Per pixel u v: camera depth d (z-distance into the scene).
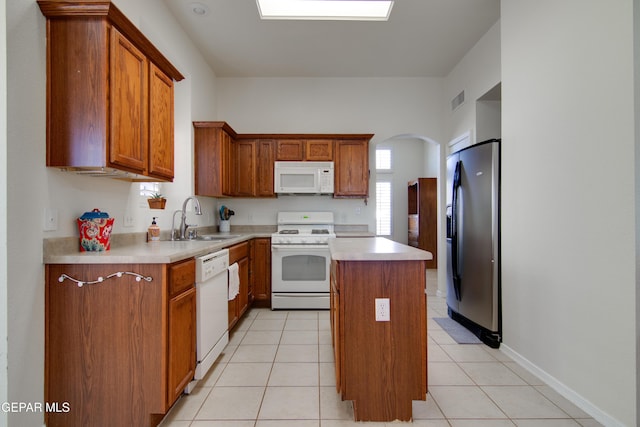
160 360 1.53
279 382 2.00
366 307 1.62
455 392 1.89
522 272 2.22
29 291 1.42
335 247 1.84
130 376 1.52
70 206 1.67
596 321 1.64
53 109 1.52
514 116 2.30
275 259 3.51
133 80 1.74
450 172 3.14
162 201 2.47
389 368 1.62
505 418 1.65
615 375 1.54
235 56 3.61
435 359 2.33
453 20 2.95
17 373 1.37
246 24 3.00
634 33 1.45
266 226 4.17
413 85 4.20
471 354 2.41
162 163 2.06
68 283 1.52
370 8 2.77
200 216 3.50
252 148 3.86
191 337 1.84
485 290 2.60
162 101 2.06
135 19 2.27
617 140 1.53
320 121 4.18
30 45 1.42
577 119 1.75
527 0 2.16
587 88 1.69
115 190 2.06
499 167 2.51
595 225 1.65
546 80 1.98
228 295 2.45
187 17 2.89
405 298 1.62
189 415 1.67
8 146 1.33
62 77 1.52
